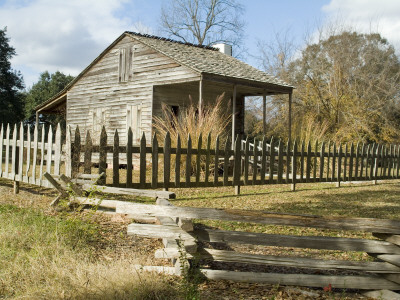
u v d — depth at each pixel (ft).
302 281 14.80
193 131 44.57
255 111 111.14
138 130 64.64
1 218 21.66
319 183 52.70
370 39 111.86
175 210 15.19
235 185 37.99
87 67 73.92
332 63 102.01
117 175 30.76
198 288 14.38
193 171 45.01
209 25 154.10
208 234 15.02
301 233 22.63
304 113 99.91
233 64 71.00
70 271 14.75
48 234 18.69
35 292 13.14
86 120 74.84
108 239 19.56
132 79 66.44
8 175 34.27
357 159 51.31
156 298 13.12
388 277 14.64
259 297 13.80
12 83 140.97
